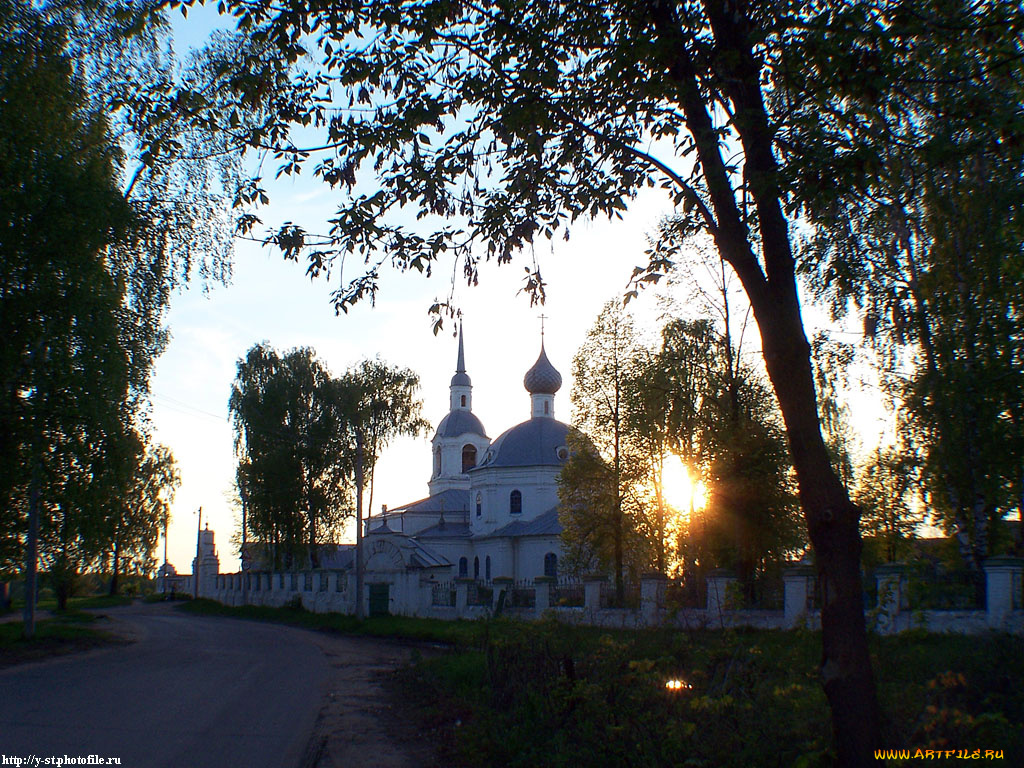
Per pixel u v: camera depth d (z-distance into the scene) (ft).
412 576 125.80
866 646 21.83
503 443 209.87
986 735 22.12
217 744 31.68
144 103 35.19
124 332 67.15
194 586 236.63
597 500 110.42
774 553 77.92
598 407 111.96
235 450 164.76
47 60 59.00
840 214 36.37
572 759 25.44
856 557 22.40
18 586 221.05
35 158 59.62
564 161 32.63
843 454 83.30
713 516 80.59
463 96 31.09
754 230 27.61
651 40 27.32
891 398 60.80
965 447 55.36
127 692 45.24
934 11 29.09
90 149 62.69
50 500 69.72
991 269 50.85
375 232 32.22
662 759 22.50
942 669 29.07
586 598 90.94
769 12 27.27
